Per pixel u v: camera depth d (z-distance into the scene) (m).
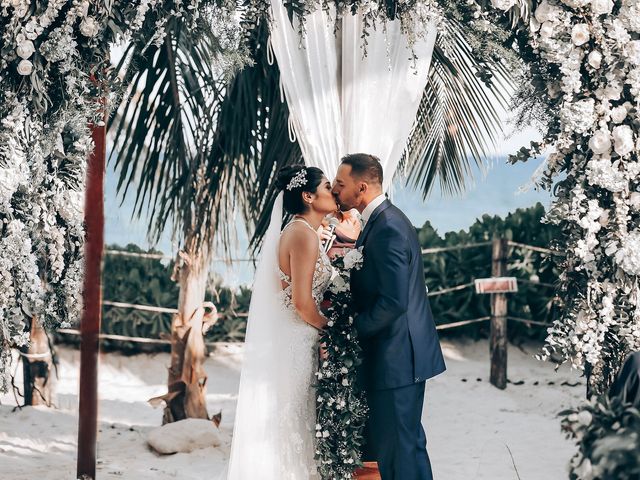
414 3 4.52
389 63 4.83
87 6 4.41
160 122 6.55
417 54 4.85
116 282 9.24
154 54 6.30
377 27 4.84
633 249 4.53
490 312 8.96
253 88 6.12
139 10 4.43
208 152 6.62
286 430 4.46
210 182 6.59
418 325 4.38
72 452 6.14
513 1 4.54
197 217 6.66
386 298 4.22
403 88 4.84
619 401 3.35
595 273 4.66
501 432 6.80
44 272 4.70
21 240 4.47
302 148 4.85
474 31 4.64
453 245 9.62
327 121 4.81
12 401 7.50
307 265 4.42
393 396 4.32
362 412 4.38
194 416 6.80
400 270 4.22
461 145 6.79
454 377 8.49
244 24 4.50
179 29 6.02
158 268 9.40
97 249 4.89
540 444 6.45
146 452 6.24
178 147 6.65
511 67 4.65
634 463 3.14
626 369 3.56
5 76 4.49
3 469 5.58
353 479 4.47
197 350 6.82
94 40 4.52
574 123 4.57
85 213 4.88
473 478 5.68
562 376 8.47
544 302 9.26
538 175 4.77
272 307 4.55
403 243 4.27
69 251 4.71
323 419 4.38
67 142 4.63
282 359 4.49
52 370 7.50
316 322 4.46
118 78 4.66
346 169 4.42
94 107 4.61
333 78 4.83
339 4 4.59
